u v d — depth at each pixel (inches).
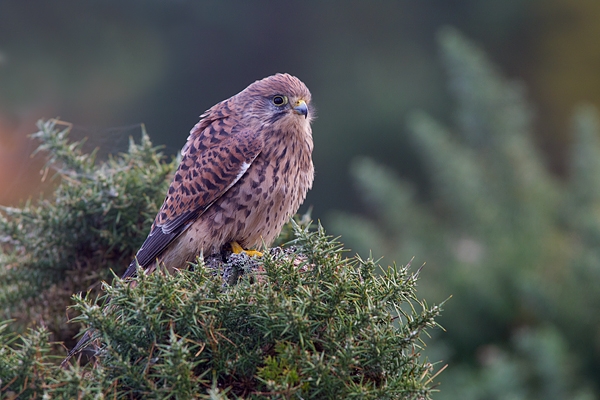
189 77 799.7
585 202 467.8
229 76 828.0
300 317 161.6
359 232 465.4
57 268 251.8
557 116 913.5
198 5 801.6
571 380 384.5
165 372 155.2
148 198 257.1
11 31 641.6
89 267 255.0
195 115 794.8
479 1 911.7
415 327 168.7
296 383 160.9
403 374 167.9
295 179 294.7
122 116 722.2
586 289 408.8
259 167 283.7
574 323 408.8
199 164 280.7
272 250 216.5
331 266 173.6
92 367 171.5
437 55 888.3
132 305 164.4
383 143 853.2
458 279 432.5
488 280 429.7
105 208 246.8
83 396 156.2
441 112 863.1
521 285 412.5
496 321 427.8
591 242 423.5
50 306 252.4
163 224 260.5
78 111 679.7
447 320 426.6
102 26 713.0
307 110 290.5
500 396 360.2
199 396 158.6
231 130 288.4
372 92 863.7
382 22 898.1
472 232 474.0
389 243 488.4
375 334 162.7
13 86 594.9
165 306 167.3
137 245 259.6
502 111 512.4
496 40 932.6
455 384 378.9
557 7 920.3
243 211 281.4
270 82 295.9
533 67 930.1
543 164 537.6
